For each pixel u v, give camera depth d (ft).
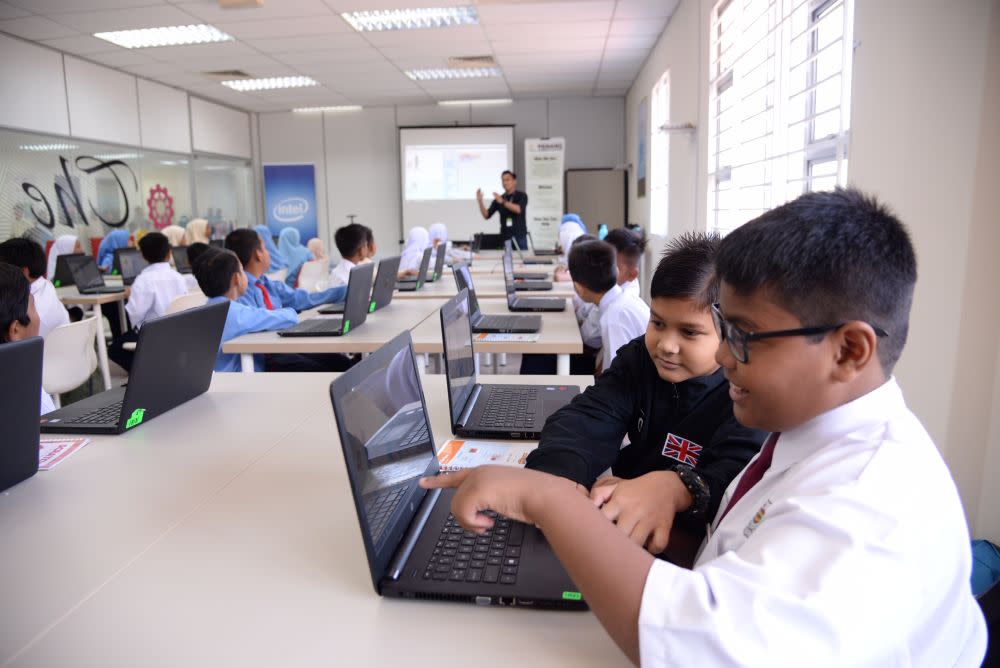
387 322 9.76
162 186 28.04
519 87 30.09
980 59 5.26
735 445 3.49
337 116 34.68
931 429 5.94
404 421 3.37
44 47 21.90
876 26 6.82
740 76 13.29
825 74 9.74
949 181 5.64
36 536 3.16
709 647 1.58
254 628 2.43
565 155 33.58
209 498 3.56
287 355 9.77
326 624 2.44
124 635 2.40
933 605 1.66
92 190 24.17
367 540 2.56
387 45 22.31
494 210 26.86
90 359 10.24
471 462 4.08
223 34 20.77
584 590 1.89
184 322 5.00
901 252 1.82
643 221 27.09
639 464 3.99
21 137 21.22
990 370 5.49
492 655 2.26
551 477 2.23
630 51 23.90
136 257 19.40
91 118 24.00
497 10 18.88
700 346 3.63
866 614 1.51
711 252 3.58
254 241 10.34
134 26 19.67
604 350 7.34
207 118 31.19
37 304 10.20
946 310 5.70
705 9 15.76
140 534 3.17
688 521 3.06
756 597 1.58
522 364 10.31
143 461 4.10
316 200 35.50
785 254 1.79
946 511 1.71
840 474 1.77
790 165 10.50
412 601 2.59
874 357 1.82
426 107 34.09
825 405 1.90
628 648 1.74
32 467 3.84
